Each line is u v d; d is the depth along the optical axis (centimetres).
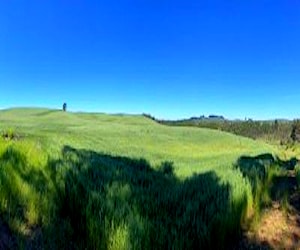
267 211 743
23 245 445
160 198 623
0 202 515
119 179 697
